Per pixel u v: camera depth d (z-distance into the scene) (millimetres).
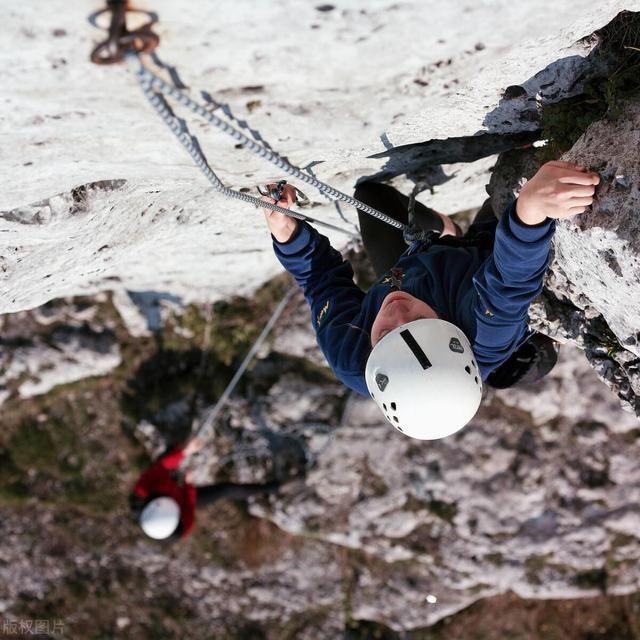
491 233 3090
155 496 5883
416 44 2203
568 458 6062
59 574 6574
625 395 3145
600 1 2305
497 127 3156
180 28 1911
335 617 6461
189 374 6262
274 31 2002
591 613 6422
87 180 2809
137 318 6074
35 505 6516
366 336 2953
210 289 5867
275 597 6500
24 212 2951
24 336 6164
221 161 2732
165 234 3791
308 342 6160
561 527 6055
